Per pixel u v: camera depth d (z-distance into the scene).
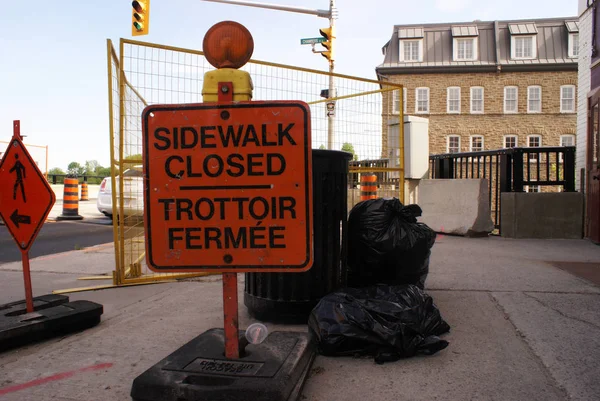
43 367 2.65
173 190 2.19
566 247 6.68
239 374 2.12
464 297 3.93
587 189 7.33
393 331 2.64
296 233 2.15
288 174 2.15
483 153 8.33
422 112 32.72
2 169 3.31
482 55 32.50
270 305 3.31
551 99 31.78
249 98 2.23
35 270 5.54
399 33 33.47
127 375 2.53
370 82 5.74
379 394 2.26
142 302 4.03
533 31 32.19
